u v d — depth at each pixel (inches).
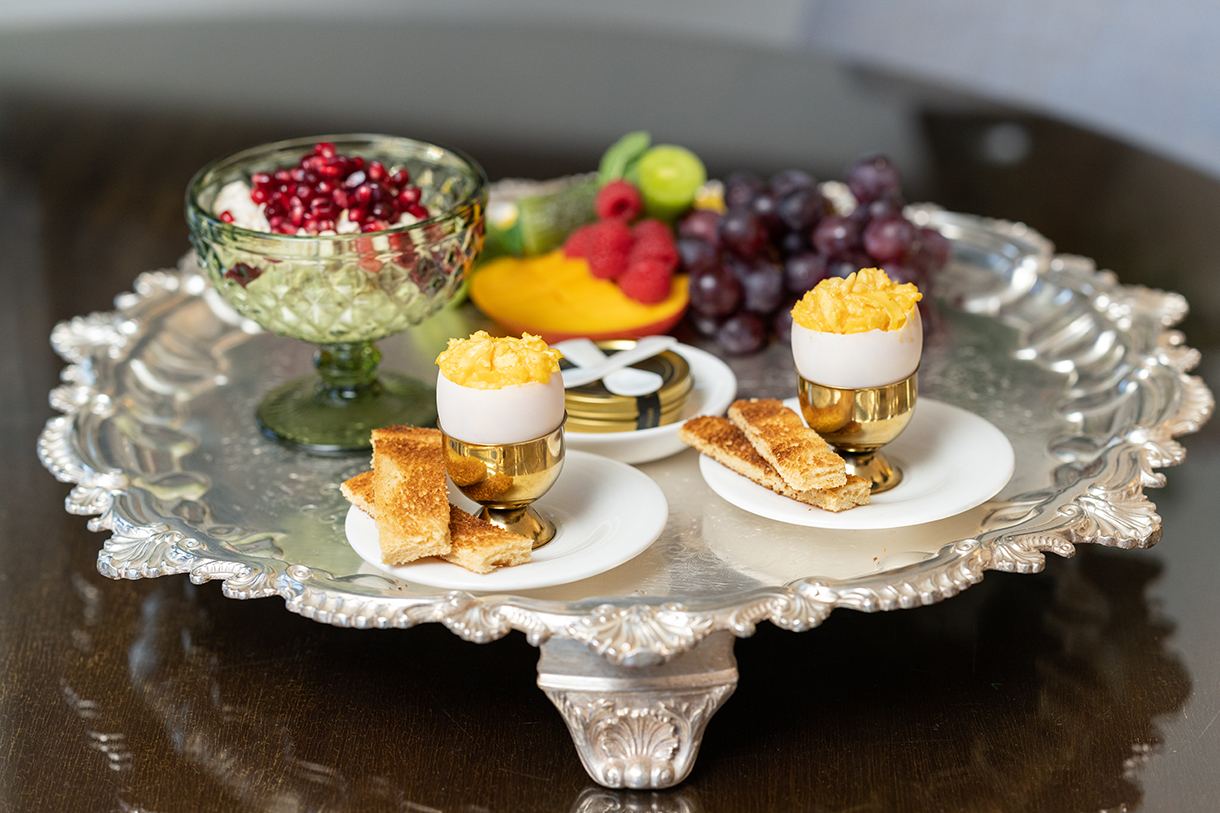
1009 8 71.6
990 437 35.8
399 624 31.5
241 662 33.8
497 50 64.8
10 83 61.7
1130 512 33.7
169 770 31.7
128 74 62.6
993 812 30.9
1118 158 50.3
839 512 33.8
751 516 35.0
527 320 40.8
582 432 36.7
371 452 37.8
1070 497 34.3
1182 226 46.1
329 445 37.8
